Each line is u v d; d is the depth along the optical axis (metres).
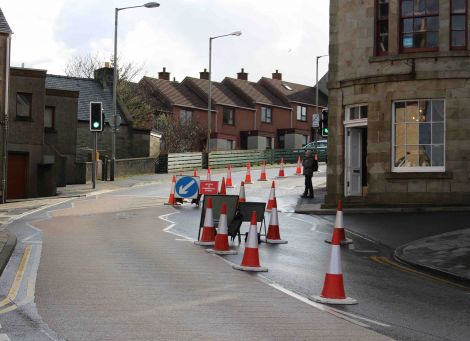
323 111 26.03
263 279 11.17
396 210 21.09
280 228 18.42
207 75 75.75
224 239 14.06
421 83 21.75
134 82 66.00
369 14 22.77
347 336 7.56
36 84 33.22
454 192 21.33
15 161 32.72
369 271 12.44
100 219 20.27
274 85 77.44
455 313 9.07
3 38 30.05
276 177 39.06
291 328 7.88
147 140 46.94
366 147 23.86
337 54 23.81
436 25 22.00
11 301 9.05
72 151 38.56
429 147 21.83
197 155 47.19
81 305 8.88
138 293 9.75
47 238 15.77
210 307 8.93
